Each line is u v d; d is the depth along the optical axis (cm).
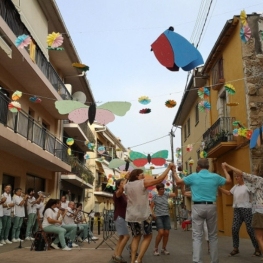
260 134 1021
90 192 3584
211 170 1995
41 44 1756
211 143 1748
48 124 2100
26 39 761
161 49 536
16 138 1377
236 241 857
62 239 991
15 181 1670
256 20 1468
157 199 912
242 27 712
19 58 1379
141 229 650
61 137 2334
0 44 1102
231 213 1600
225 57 1683
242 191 846
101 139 3869
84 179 2791
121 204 746
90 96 2666
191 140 2681
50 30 1964
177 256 870
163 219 902
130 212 648
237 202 852
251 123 1390
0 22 1195
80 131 2552
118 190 727
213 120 1920
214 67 1850
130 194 652
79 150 3038
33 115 1814
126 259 806
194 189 610
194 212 603
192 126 2633
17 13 1373
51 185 2192
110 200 4425
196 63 539
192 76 1986
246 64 1441
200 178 609
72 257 832
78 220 1272
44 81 1631
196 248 588
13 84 1555
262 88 1412
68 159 2292
